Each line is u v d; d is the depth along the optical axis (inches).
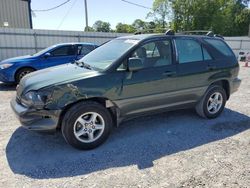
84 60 179.8
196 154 143.3
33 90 138.4
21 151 146.3
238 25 1920.5
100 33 709.3
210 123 192.1
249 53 852.6
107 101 150.2
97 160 136.8
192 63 182.1
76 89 139.5
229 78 203.6
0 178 119.8
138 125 185.9
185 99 183.5
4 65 334.6
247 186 113.7
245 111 223.6
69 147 151.3
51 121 137.7
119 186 113.9
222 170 126.5
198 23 1681.8
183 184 115.0
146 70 161.0
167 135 169.2
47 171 126.0
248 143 158.1
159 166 130.7
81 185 114.7
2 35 575.8
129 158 138.9
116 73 150.6
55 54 360.2
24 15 833.5
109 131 154.2
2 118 202.5
